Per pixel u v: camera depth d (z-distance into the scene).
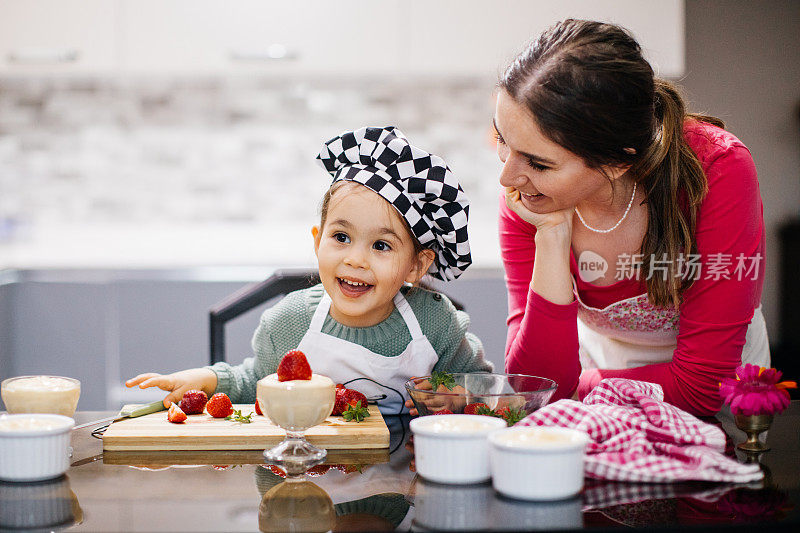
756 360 1.59
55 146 3.61
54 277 3.04
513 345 1.38
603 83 1.10
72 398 1.13
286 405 1.02
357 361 1.36
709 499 0.90
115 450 1.11
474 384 1.27
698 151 1.32
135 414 1.22
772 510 0.86
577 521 0.83
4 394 1.12
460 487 0.95
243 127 3.64
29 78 3.54
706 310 1.29
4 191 3.61
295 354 1.06
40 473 0.97
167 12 3.13
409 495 0.92
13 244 3.46
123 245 3.46
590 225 1.41
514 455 0.89
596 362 1.73
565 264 1.31
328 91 3.64
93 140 3.62
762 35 2.98
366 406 1.27
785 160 2.99
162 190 3.66
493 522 0.83
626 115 1.12
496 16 3.15
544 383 1.21
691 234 1.31
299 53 3.16
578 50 1.11
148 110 3.62
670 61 3.01
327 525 0.83
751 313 1.30
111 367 3.07
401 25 3.16
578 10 3.10
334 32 3.15
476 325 3.07
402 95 3.64
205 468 1.03
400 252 1.31
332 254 1.29
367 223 1.28
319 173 3.68
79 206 3.64
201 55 3.15
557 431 0.95
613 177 1.21
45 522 0.84
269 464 1.05
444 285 3.05
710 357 1.28
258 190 3.68
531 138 1.13
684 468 0.95
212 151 3.65
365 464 1.05
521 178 1.20
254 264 3.12
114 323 3.06
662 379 1.32
